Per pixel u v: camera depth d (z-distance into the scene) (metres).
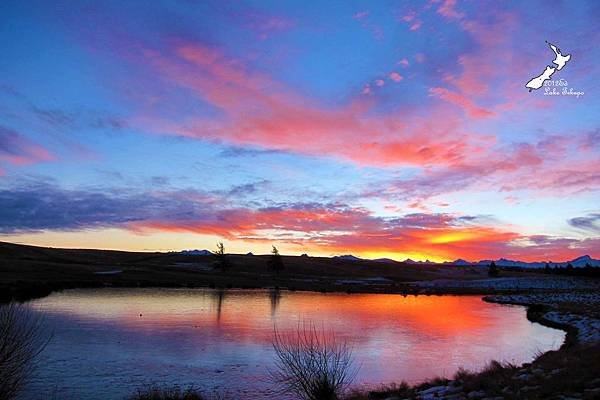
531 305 60.06
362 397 14.80
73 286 68.56
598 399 10.58
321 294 75.81
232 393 16.95
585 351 18.41
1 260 92.62
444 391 14.73
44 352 22.73
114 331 30.34
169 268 123.81
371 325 38.00
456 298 80.44
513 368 17.53
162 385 18.02
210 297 60.53
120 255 173.38
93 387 17.48
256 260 177.25
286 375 18.61
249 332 31.50
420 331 35.50
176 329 32.19
